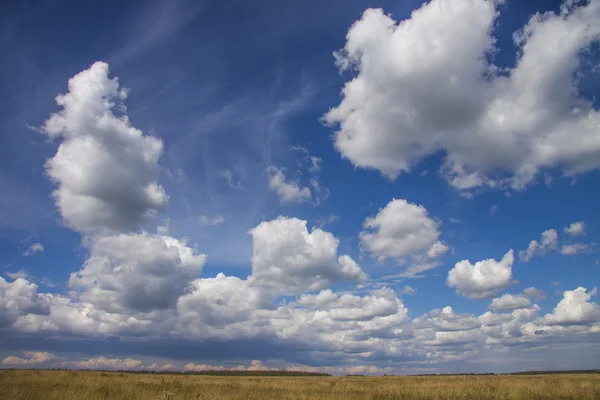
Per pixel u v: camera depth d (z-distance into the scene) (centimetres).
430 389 2444
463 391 2255
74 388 2006
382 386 2877
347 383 3384
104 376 3734
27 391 1753
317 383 3450
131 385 2469
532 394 2111
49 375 3303
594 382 2761
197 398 1888
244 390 2320
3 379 2684
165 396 1855
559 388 2298
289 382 3741
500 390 2227
